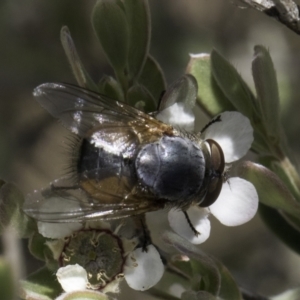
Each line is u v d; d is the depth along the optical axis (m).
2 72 0.19
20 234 0.13
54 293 0.13
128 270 0.13
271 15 0.13
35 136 0.19
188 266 0.13
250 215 0.13
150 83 0.14
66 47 0.13
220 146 0.13
